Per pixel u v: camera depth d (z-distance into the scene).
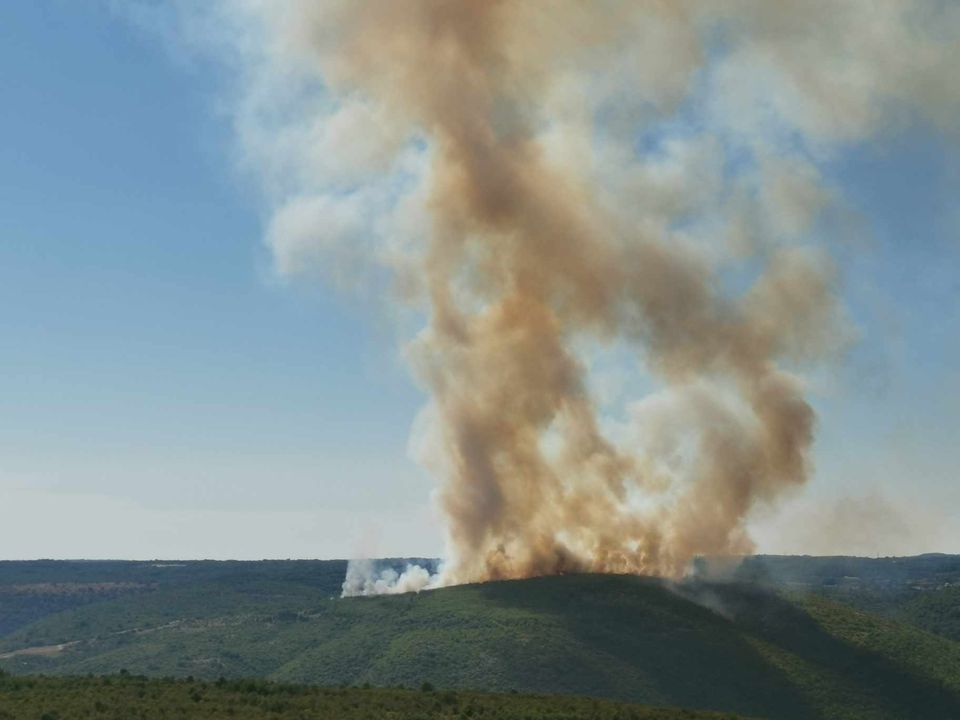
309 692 176.38
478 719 162.00
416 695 176.38
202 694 169.12
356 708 163.50
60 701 160.75
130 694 167.50
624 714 172.88
